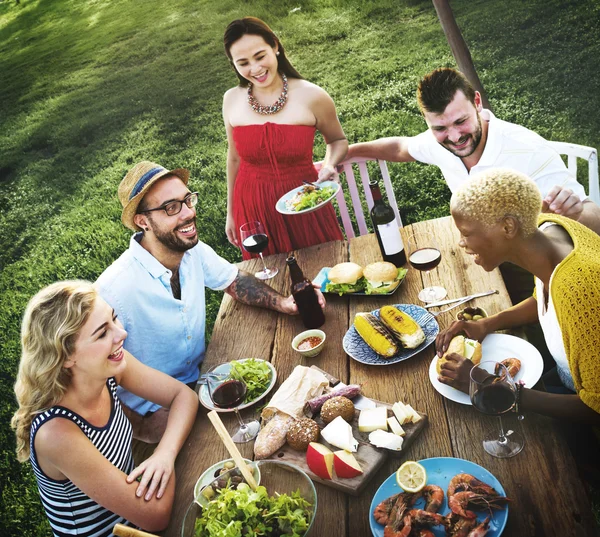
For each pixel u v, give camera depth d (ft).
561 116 18.52
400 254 8.29
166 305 8.04
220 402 6.22
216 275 8.64
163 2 33.71
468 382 5.82
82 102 30.04
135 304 7.85
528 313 6.63
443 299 7.48
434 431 5.67
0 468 13.10
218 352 7.78
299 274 7.55
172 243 7.82
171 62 30.07
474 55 22.53
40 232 24.13
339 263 8.98
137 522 5.69
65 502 5.97
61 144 28.12
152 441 7.06
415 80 22.75
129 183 7.63
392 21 26.63
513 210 5.38
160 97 28.37
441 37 24.47
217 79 28.12
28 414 5.87
